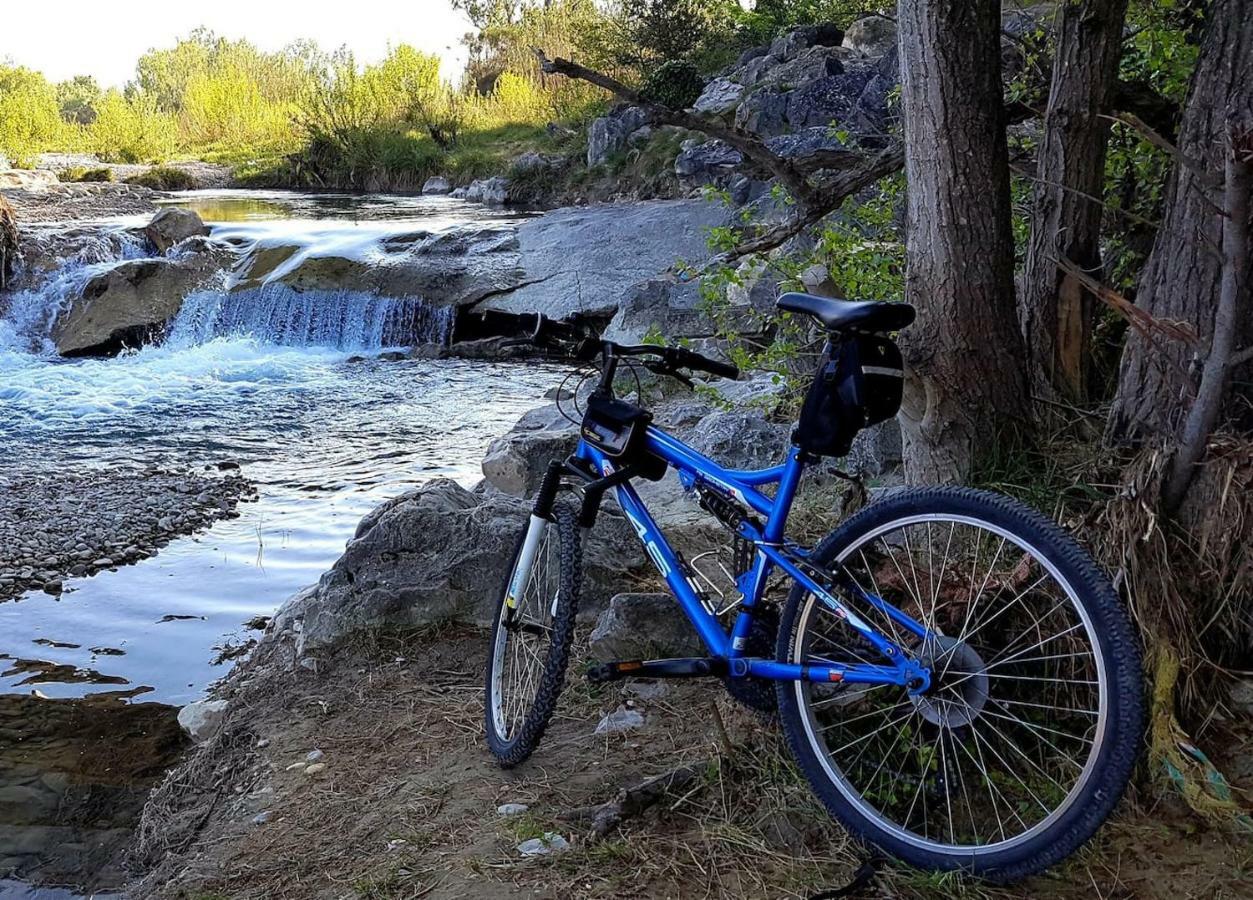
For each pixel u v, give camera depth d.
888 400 2.57
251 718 3.82
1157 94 3.92
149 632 5.16
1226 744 2.79
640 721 3.38
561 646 3.02
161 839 3.25
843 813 2.63
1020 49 5.11
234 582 5.75
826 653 2.80
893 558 2.99
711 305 5.45
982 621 2.88
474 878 2.69
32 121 30.42
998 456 3.34
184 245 13.86
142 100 34.25
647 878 2.61
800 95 14.12
